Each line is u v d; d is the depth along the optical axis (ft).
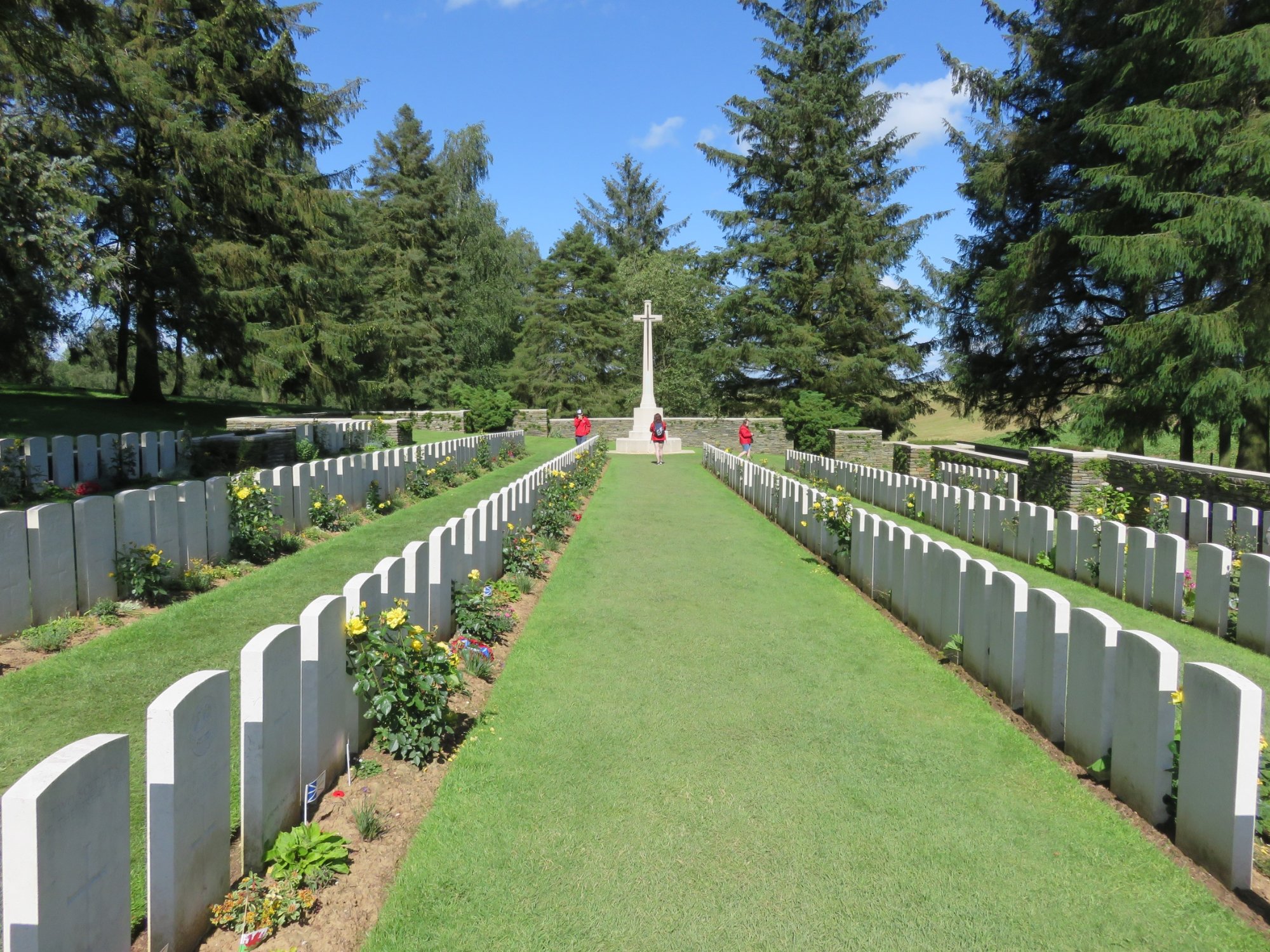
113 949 8.70
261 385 91.56
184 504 26.91
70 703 16.97
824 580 32.42
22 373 78.79
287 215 89.40
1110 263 64.18
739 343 140.97
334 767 14.33
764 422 125.90
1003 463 58.65
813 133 130.93
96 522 23.18
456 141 169.17
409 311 157.79
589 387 178.60
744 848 12.90
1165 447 121.80
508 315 173.88
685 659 22.24
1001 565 37.52
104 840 8.54
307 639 13.26
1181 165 63.52
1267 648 23.36
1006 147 86.94
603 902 11.44
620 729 17.49
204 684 10.21
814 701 19.24
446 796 14.34
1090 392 99.04
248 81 89.25
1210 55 58.08
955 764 15.96
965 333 97.09
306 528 36.83
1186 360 60.95
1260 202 55.11
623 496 60.34
